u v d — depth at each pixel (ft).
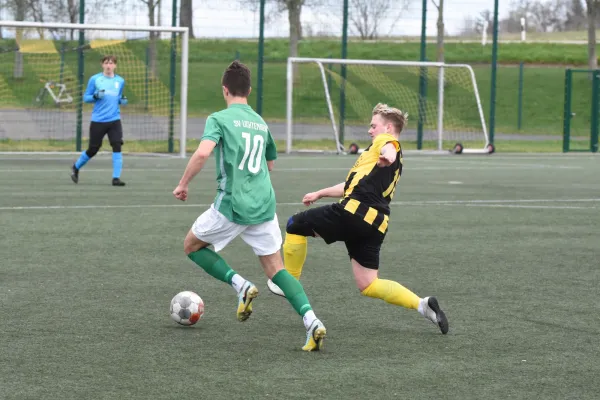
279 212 96.48
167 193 111.34
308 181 130.82
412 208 101.91
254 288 45.55
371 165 46.70
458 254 71.82
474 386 37.35
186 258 67.56
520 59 418.92
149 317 49.11
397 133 47.85
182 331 46.11
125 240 75.20
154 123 196.03
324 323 48.62
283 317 49.73
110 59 116.37
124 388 36.11
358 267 47.21
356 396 35.60
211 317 49.44
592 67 330.13
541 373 39.50
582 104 342.85
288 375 38.42
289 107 197.57
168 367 39.34
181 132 172.96
